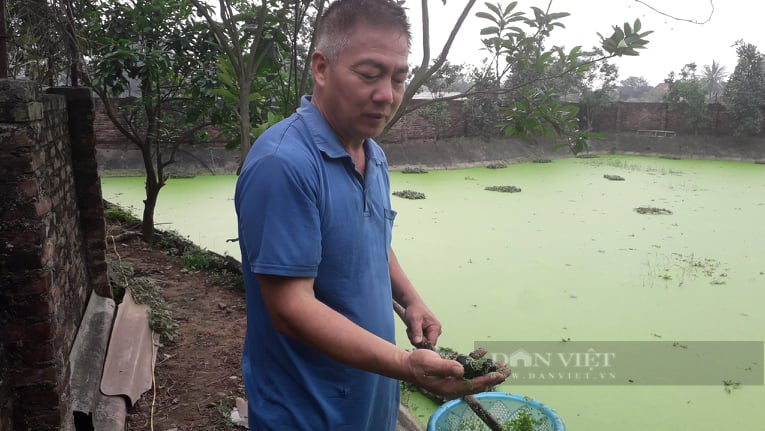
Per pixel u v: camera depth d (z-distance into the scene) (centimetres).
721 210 908
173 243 558
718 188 1122
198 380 290
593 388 368
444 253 645
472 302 503
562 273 585
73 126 303
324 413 121
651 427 329
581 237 727
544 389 365
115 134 1028
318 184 112
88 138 307
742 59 1614
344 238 117
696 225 803
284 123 117
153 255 518
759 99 1580
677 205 945
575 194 1036
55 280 225
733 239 729
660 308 497
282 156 108
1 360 185
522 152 1495
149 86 527
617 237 730
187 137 579
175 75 550
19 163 183
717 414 341
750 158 1566
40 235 188
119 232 573
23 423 196
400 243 682
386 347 106
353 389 124
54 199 243
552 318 472
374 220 125
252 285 122
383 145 1298
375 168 130
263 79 495
